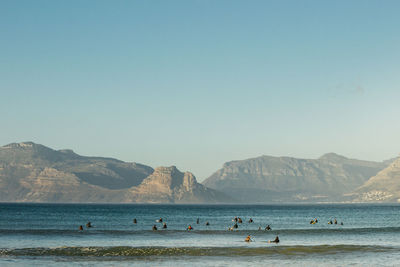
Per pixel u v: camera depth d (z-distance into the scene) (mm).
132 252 61219
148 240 78562
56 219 144750
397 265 53562
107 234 87688
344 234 92625
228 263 54406
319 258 58375
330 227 119375
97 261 54656
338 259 57625
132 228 105750
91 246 67375
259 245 71188
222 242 76188
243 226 120188
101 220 142500
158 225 119625
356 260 56906
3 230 90188
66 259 55562
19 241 73562
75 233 88062
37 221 129000
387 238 85250
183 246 69312
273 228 112500
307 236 88375
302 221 155125
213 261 55688
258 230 101438
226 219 167000
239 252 62500
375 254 61875
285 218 184250
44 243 71688
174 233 91750
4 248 63469
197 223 129500
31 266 50656
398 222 150375
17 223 118750
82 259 55781
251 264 53812
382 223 143625
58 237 80812
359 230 102250
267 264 53844
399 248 67750
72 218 153875
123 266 51938
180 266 52344
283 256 59781
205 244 72812
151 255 59469
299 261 56062
